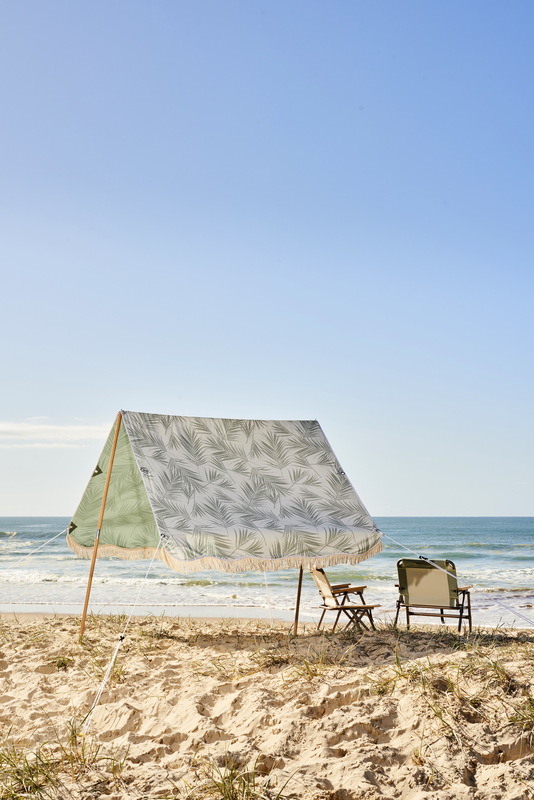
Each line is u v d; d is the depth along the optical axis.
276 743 3.62
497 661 4.75
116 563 26.73
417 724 3.68
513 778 3.05
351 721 3.79
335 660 5.67
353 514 7.06
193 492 6.55
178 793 3.07
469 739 3.44
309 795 3.02
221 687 4.87
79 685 5.23
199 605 12.74
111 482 7.80
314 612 11.51
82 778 3.26
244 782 3.14
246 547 5.94
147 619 9.38
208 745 3.71
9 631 8.02
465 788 3.00
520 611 11.44
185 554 5.60
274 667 5.53
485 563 27.38
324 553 6.30
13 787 3.17
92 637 7.44
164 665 5.85
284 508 6.84
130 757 3.57
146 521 8.57
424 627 8.16
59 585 17.88
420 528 60.66
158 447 6.96
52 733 4.06
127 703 4.52
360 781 3.11
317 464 7.69
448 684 4.18
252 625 8.76
